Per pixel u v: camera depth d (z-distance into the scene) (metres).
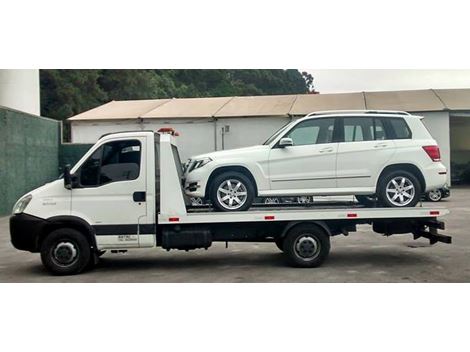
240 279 8.05
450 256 9.89
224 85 53.69
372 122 9.01
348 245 11.29
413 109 26.69
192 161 9.12
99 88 45.47
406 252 10.36
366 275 8.23
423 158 8.91
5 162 19.03
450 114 27.22
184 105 30.08
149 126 27.59
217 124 27.23
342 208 9.00
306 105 28.27
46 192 8.35
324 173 8.78
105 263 9.65
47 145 23.77
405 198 8.89
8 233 14.41
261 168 8.73
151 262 9.71
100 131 27.83
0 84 24.14
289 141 8.66
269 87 58.06
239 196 8.73
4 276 8.58
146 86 47.09
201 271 8.77
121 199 8.37
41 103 41.22
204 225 8.70
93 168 8.41
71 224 8.45
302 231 8.76
